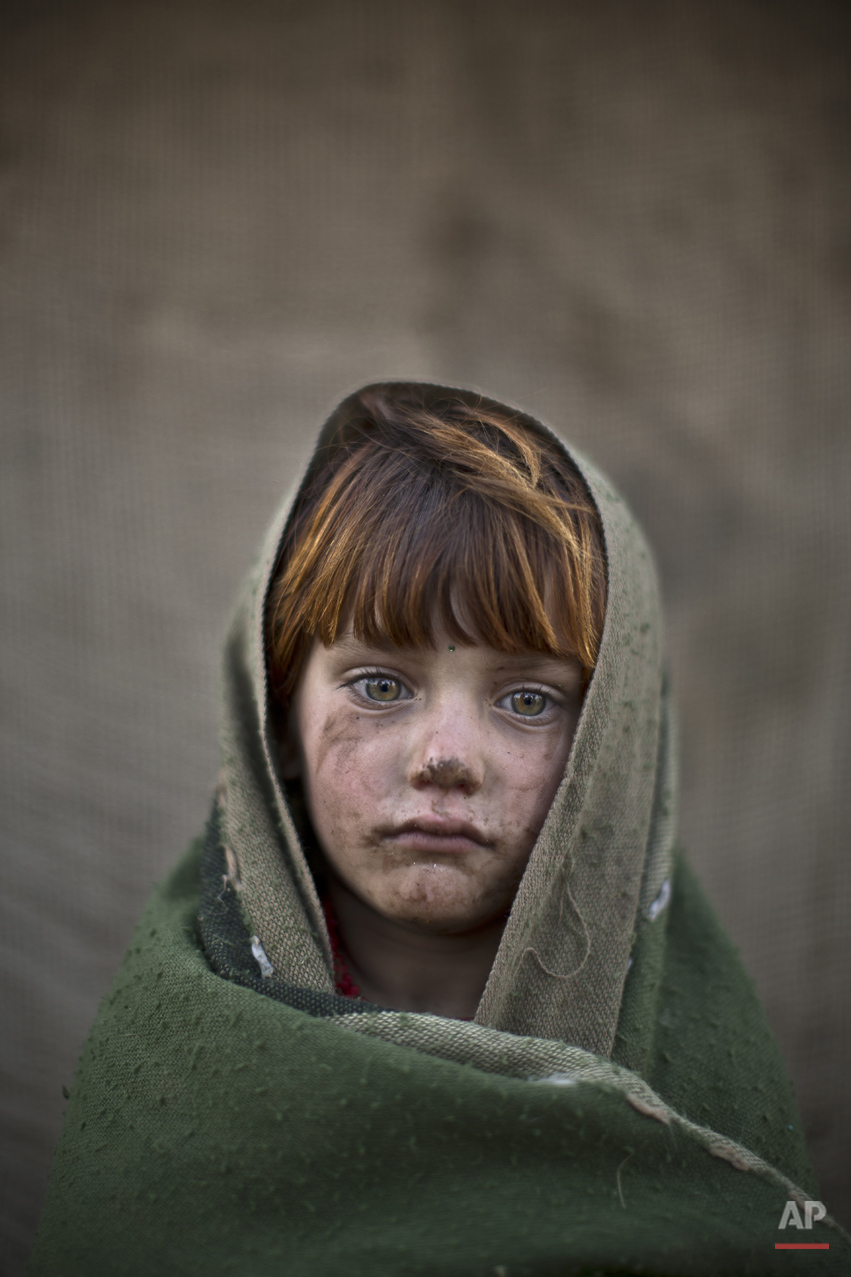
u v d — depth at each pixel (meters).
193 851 1.04
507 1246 0.63
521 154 2.88
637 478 2.88
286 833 0.82
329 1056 0.69
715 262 2.87
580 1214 0.65
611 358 2.91
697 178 2.85
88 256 2.74
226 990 0.75
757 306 2.85
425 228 2.89
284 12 2.75
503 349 2.91
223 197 2.80
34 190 2.69
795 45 2.77
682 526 2.85
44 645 2.63
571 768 0.76
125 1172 0.72
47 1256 0.71
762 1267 0.66
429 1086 0.67
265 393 2.84
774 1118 0.83
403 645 0.75
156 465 2.79
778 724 2.72
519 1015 0.78
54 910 2.47
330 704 0.77
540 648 0.76
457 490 0.78
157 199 2.78
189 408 2.81
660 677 0.94
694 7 2.78
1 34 2.65
